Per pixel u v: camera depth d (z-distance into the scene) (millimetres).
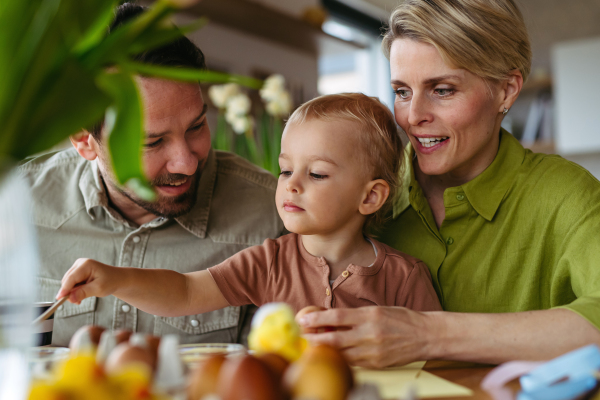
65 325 1231
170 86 981
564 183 1018
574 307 741
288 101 2229
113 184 1148
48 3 448
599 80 3820
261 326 591
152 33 527
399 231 1172
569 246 957
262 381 429
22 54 451
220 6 2500
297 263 1075
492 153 1084
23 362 460
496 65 982
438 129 1005
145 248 1229
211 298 1041
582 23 3799
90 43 501
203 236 1243
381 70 4266
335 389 439
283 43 3180
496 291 1050
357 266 1037
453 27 949
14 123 464
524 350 698
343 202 1063
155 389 477
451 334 703
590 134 3871
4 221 448
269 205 1307
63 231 1260
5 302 449
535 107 4184
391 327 692
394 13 1047
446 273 1085
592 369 531
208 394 458
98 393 403
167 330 1219
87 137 1108
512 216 1049
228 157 1391
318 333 711
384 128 1141
